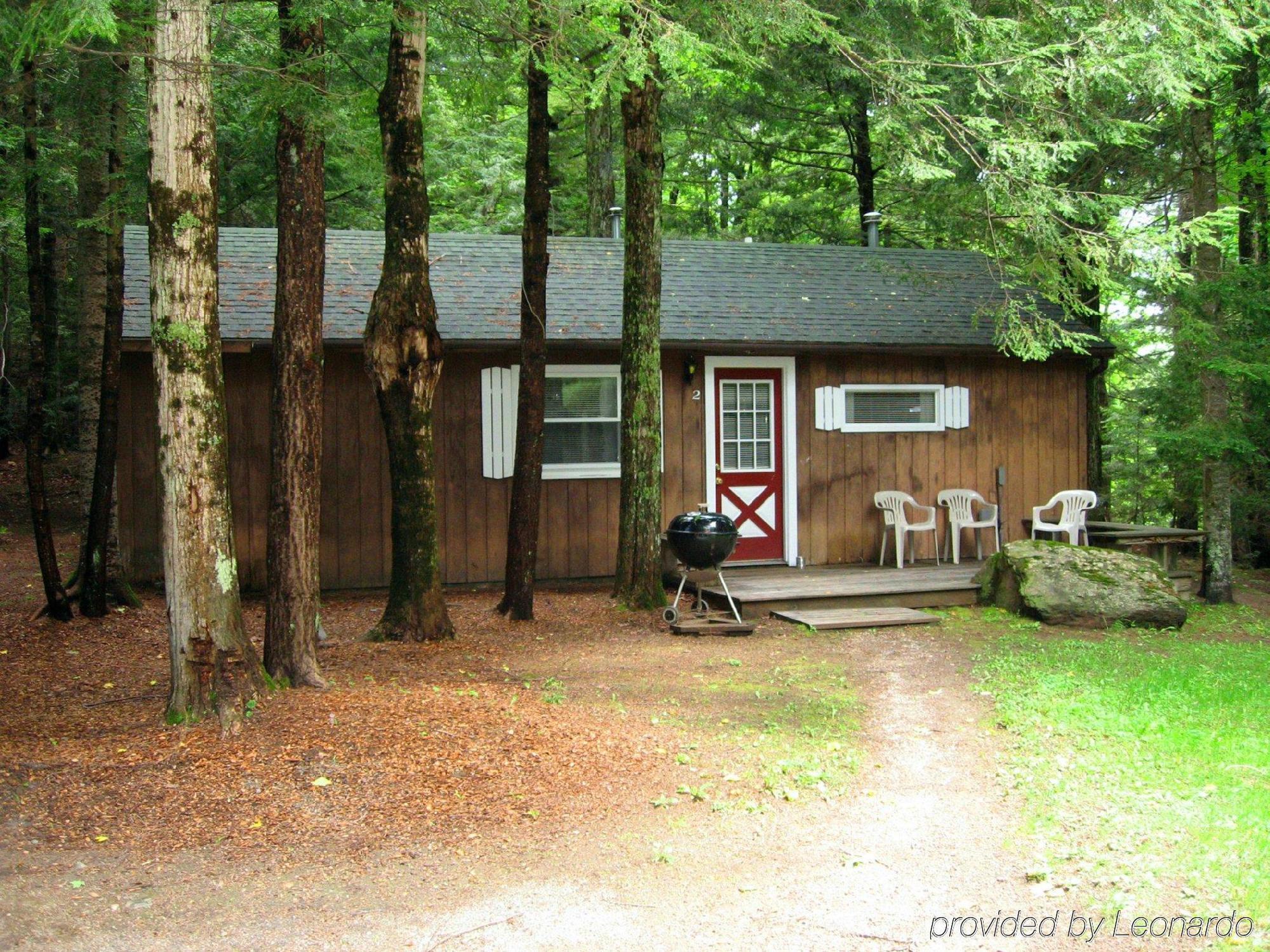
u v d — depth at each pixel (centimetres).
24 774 538
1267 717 684
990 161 966
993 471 1380
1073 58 898
